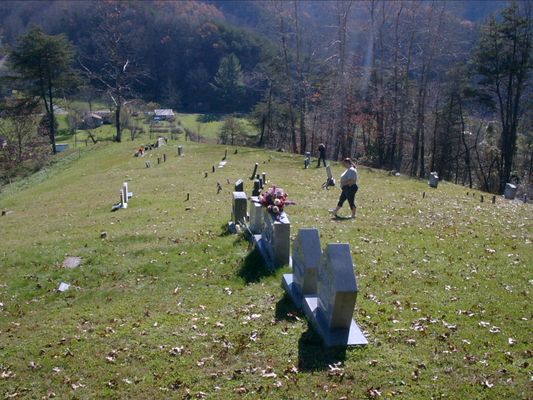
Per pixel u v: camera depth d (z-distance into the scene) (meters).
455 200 24.66
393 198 24.27
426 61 47.81
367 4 54.06
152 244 16.66
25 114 60.72
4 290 14.37
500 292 12.00
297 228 17.47
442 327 10.16
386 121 51.88
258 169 33.25
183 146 44.69
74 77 62.00
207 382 8.73
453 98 51.09
